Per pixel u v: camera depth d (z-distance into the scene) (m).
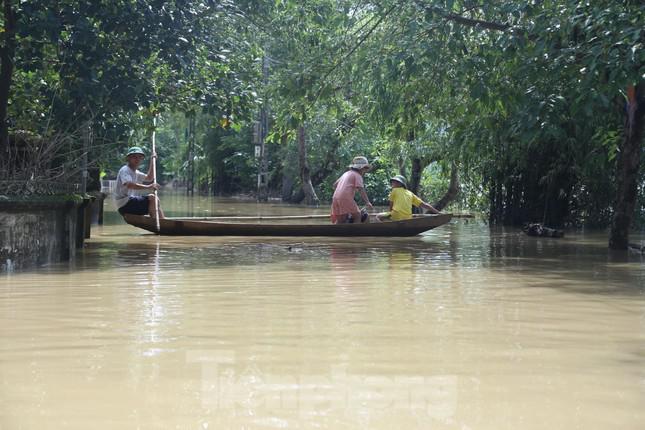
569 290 8.79
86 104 13.70
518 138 19.30
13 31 12.59
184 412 4.22
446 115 17.31
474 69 14.22
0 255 10.41
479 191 25.72
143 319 6.81
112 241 15.75
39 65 12.87
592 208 21.16
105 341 5.91
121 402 4.38
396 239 16.86
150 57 15.01
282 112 16.33
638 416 4.18
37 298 8.00
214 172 50.38
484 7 14.40
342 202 19.02
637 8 11.88
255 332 6.27
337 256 12.83
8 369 5.06
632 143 14.59
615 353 5.59
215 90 15.38
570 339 6.06
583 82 12.25
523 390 4.67
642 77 11.74
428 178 31.48
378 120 16.97
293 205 34.56
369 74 15.81
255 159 44.62
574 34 12.96
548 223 21.39
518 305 7.65
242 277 9.85
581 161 20.33
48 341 5.89
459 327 6.51
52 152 12.63
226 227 17.27
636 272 10.75
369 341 5.95
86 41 12.76
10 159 12.59
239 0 16.67
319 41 16.44
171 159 75.38
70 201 11.84
